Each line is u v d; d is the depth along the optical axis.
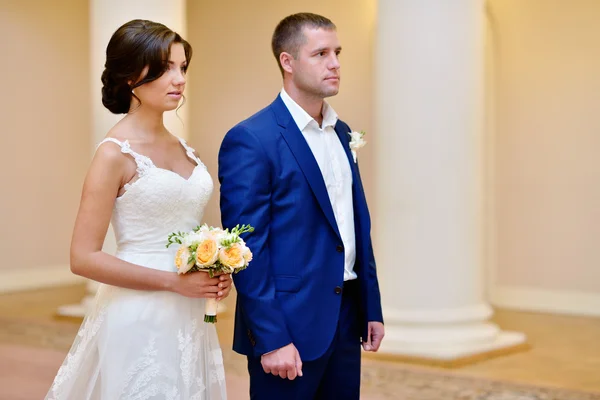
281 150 2.78
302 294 2.74
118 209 2.62
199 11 9.76
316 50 2.80
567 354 6.04
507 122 8.23
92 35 7.14
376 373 5.42
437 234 5.83
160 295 2.64
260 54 9.35
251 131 2.77
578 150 7.86
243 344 2.80
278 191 2.76
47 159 10.03
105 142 2.59
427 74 5.77
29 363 5.90
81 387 2.68
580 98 7.82
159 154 2.71
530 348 6.26
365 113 8.70
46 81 9.99
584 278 7.86
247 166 2.72
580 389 5.02
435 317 5.84
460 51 5.79
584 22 7.77
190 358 2.68
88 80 10.48
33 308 8.24
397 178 5.88
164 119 6.93
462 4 5.80
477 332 5.96
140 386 2.58
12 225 9.63
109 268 2.52
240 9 9.47
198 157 2.90
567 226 7.94
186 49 2.71
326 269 2.79
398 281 5.92
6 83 9.54
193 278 2.58
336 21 8.85
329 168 2.91
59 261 10.18
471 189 5.90
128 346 2.60
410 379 5.27
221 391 2.82
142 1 6.87
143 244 2.64
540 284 8.11
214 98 9.70
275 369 2.63
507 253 8.28
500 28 8.22
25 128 9.77
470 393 4.95
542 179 8.06
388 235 5.97
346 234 2.92
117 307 2.62
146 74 2.59
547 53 7.98
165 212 2.65
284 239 2.75
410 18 5.79
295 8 9.09
